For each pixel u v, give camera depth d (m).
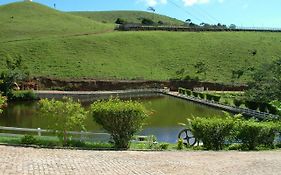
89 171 12.11
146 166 13.53
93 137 22.59
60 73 91.00
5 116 44.62
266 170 13.49
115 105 19.42
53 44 106.25
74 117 19.42
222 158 16.09
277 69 50.19
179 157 16.11
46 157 14.22
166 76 98.81
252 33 132.62
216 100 61.34
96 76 92.38
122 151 17.75
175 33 128.50
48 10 149.62
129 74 97.12
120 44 114.62
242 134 21.41
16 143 18.67
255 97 50.56
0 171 11.14
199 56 111.75
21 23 128.50
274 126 21.92
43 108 19.39
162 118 44.66
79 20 144.88
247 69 103.62
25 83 79.62
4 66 88.44
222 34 128.50
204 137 21.09
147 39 120.31
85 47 108.62
